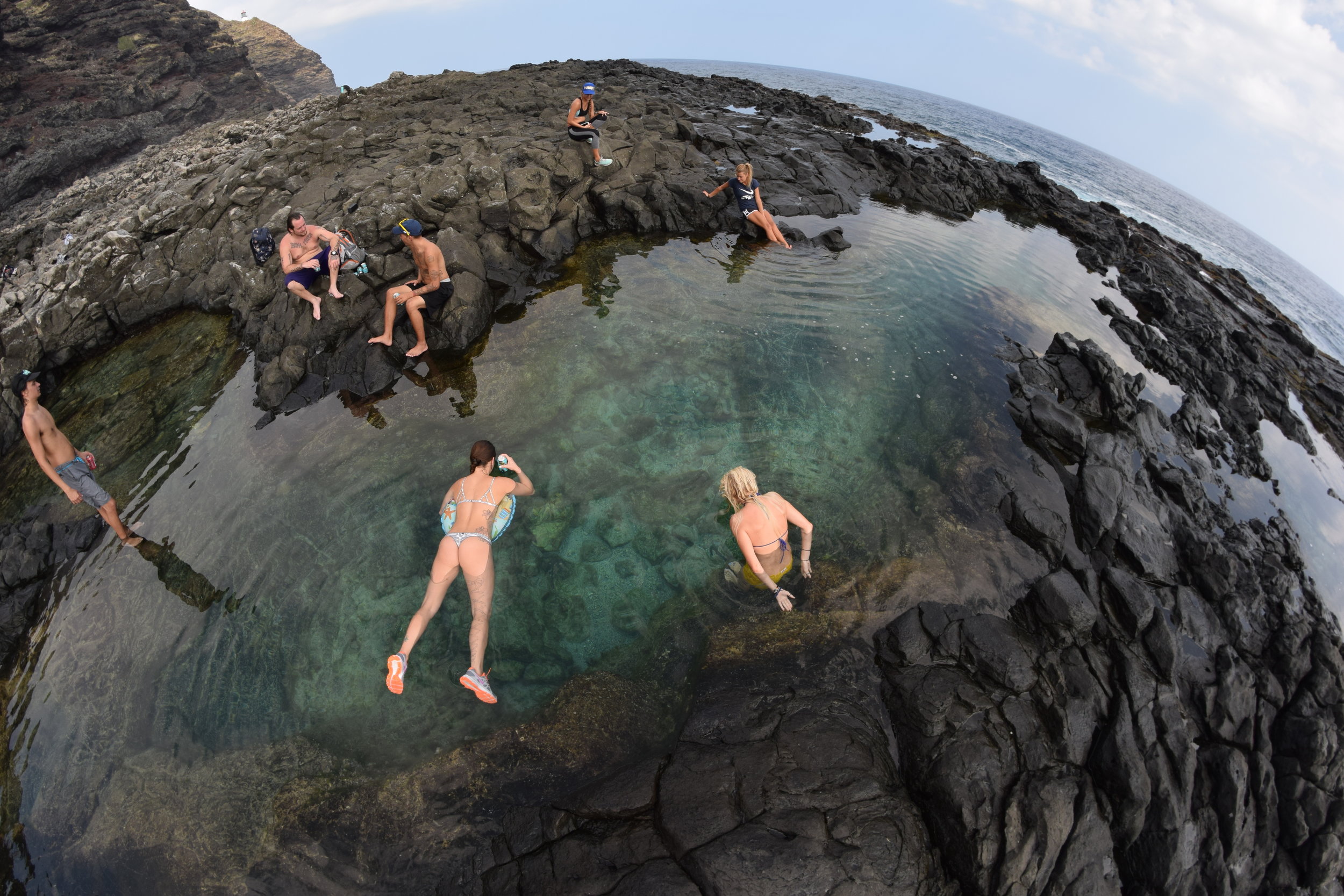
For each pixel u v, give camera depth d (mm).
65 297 9898
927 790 4434
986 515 6660
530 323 9570
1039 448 7621
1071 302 11938
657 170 13234
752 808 4051
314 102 30078
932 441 7672
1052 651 5262
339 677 5301
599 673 5223
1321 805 4594
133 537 6727
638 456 7359
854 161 17438
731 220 12633
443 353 8898
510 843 4184
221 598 5977
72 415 8797
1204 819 4539
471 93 18594
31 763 4992
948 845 4199
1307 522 7746
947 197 16312
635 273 10984
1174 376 10203
